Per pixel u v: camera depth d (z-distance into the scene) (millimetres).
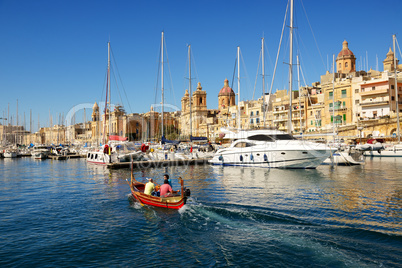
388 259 12789
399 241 14422
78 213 20844
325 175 35219
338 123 83500
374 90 78938
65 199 25469
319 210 19656
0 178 40688
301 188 27281
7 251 14500
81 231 17125
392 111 74188
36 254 14164
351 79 84625
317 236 15289
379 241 14484
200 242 15164
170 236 16047
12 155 96312
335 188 26969
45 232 17047
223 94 157125
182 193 20469
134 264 13094
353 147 59125
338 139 71062
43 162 72688
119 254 14086
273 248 14156
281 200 22672
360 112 82062
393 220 17375
